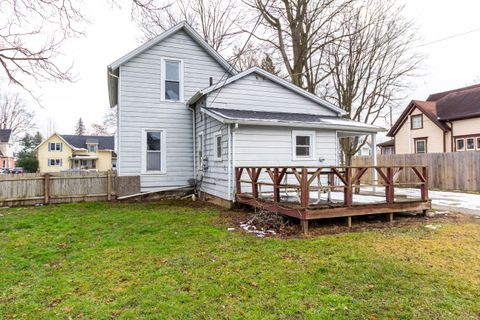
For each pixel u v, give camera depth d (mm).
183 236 5562
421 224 6453
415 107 20906
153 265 4070
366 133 10469
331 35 14547
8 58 5258
